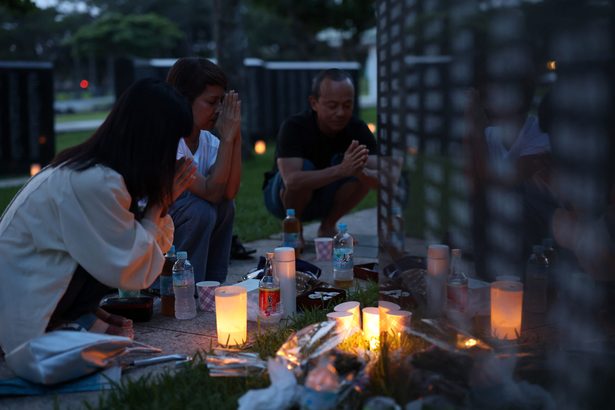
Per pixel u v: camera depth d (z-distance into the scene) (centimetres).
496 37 225
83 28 4850
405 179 267
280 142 526
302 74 1725
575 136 219
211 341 315
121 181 283
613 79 207
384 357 258
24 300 283
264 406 237
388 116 273
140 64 1661
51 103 1278
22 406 266
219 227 429
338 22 2341
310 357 261
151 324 364
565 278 240
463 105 239
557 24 213
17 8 1027
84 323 312
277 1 2362
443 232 254
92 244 281
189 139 411
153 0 5275
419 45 249
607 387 229
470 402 229
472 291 249
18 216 289
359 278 453
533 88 222
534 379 233
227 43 1294
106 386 278
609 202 224
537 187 234
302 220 562
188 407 248
